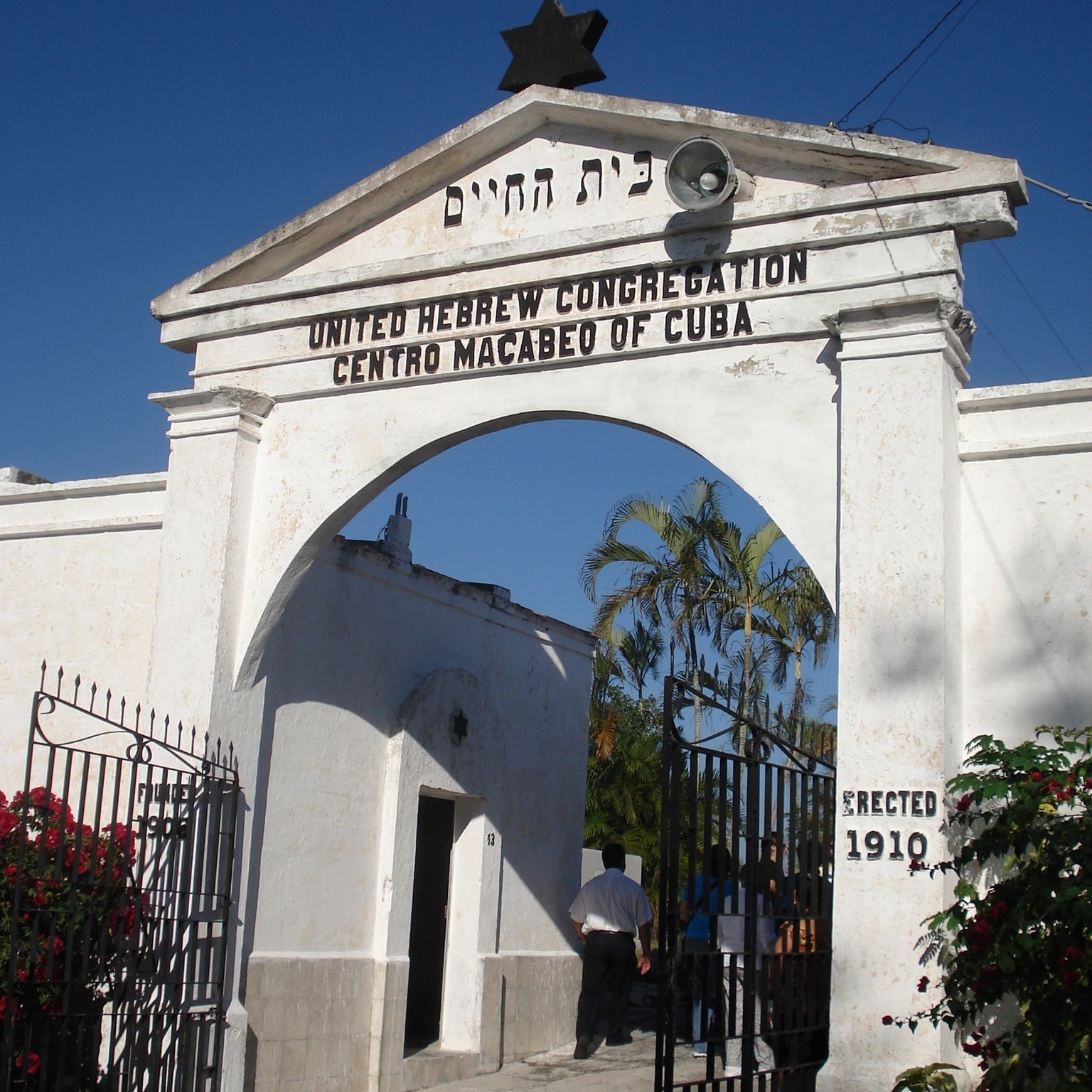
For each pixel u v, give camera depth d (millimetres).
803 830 7496
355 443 8805
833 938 6602
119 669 9219
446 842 11789
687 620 20984
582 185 8461
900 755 6648
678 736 7070
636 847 25391
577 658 13906
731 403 7672
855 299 7449
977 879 6562
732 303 7777
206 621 8742
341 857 10016
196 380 9430
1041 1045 5844
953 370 7273
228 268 9383
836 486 7277
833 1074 6445
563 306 8289
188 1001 8008
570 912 12203
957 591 6965
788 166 7848
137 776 8117
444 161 8836
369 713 10453
